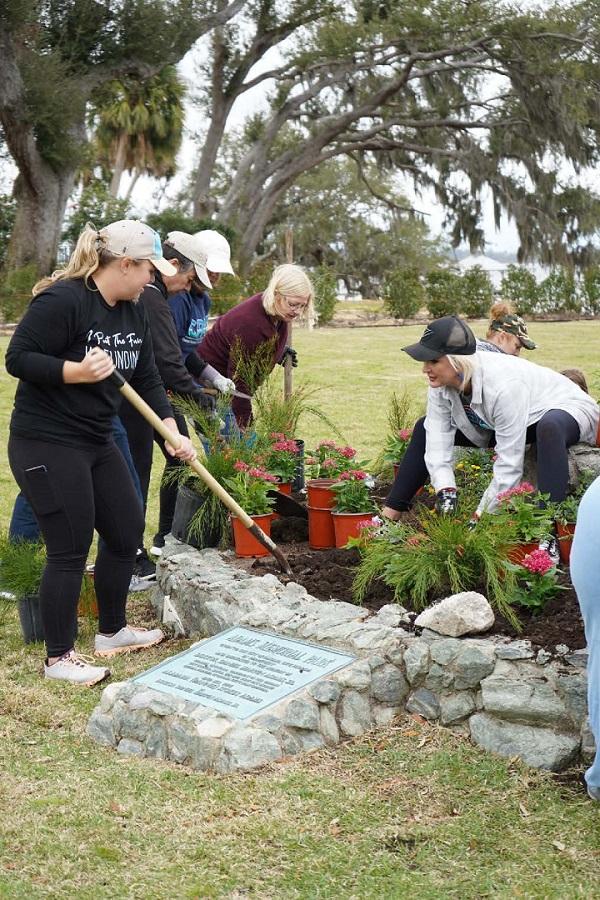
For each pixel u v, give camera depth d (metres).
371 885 2.79
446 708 3.65
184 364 5.61
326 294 25.77
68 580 4.25
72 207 27.55
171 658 4.03
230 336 5.80
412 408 11.31
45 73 23.44
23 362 3.97
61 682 4.27
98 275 4.09
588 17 28.45
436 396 4.71
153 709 3.62
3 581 4.73
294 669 3.77
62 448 4.12
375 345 19.67
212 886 2.79
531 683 3.50
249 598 4.36
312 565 4.77
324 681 3.65
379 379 14.20
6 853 2.97
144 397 4.48
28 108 23.42
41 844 3.01
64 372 3.96
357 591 4.25
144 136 39.34
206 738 3.47
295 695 3.62
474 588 4.08
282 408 5.80
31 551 4.86
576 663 3.50
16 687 4.22
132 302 4.27
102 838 3.04
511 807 3.18
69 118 24.02
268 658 3.88
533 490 4.30
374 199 48.34
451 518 4.24
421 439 4.86
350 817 3.13
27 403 4.11
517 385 4.51
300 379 14.16
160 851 2.97
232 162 43.81
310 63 30.05
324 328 25.05
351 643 3.83
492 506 4.55
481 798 3.23
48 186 25.28
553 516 4.22
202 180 31.45
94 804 3.24
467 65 29.48
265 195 31.91
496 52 28.53
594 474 4.77
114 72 25.77
